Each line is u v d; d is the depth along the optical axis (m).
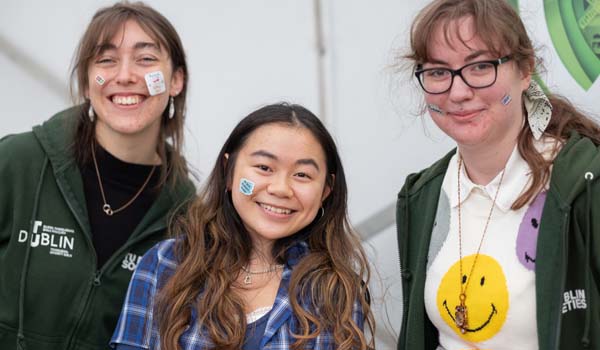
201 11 3.21
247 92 3.19
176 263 2.20
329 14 3.06
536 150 2.02
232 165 2.19
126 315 2.14
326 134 2.16
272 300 2.13
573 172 1.92
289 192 2.07
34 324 2.36
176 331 2.04
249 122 2.16
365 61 3.01
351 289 2.12
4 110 3.29
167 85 2.49
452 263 2.14
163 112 2.62
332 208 2.23
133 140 2.48
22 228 2.38
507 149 2.04
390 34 2.95
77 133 2.49
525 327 1.99
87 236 2.41
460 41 1.90
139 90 2.41
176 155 2.65
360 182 3.07
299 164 2.09
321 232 2.24
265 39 3.15
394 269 3.04
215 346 2.02
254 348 2.04
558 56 2.60
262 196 2.10
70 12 3.20
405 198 2.37
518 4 2.67
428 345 2.27
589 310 1.86
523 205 2.02
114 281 2.44
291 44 3.12
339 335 2.04
